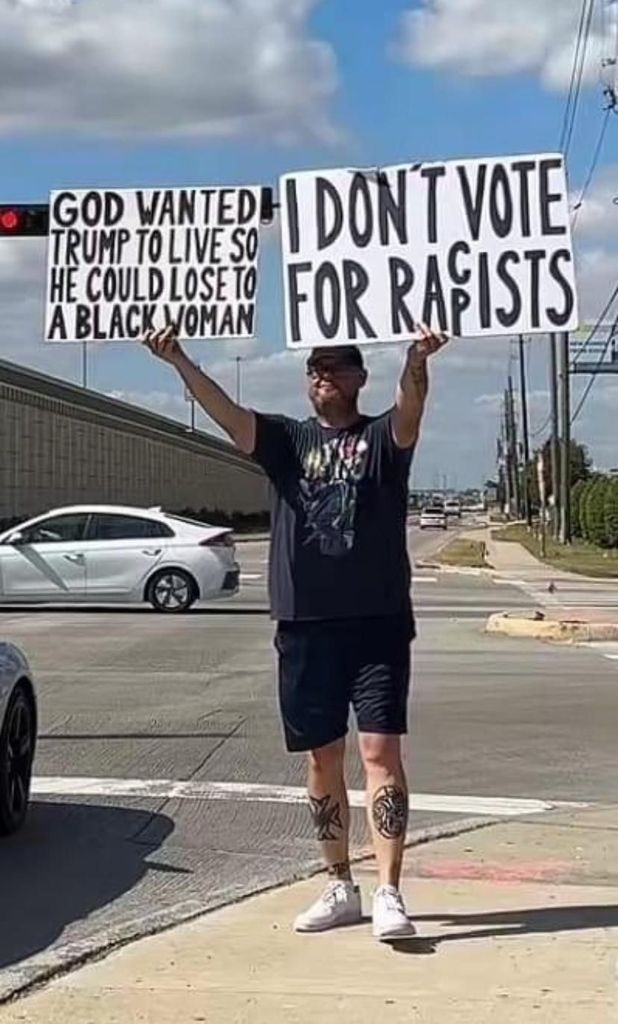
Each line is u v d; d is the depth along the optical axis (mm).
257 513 174000
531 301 7578
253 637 24750
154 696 17766
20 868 9867
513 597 37250
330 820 8172
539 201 7570
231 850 10359
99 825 11125
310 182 7711
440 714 16484
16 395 77625
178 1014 6922
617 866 9781
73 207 7840
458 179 7609
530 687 18672
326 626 7781
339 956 7734
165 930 8297
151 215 7824
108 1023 6816
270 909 8695
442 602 34844
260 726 15570
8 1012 6977
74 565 29531
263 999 7094
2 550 29578
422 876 9469
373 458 7734
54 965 7688
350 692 7910
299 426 7887
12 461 77188
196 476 134250
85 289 7840
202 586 29719
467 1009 6938
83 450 92438
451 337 7598
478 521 189125
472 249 7609
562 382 81000
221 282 7793
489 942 7965
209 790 12391
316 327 7715
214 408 7750
